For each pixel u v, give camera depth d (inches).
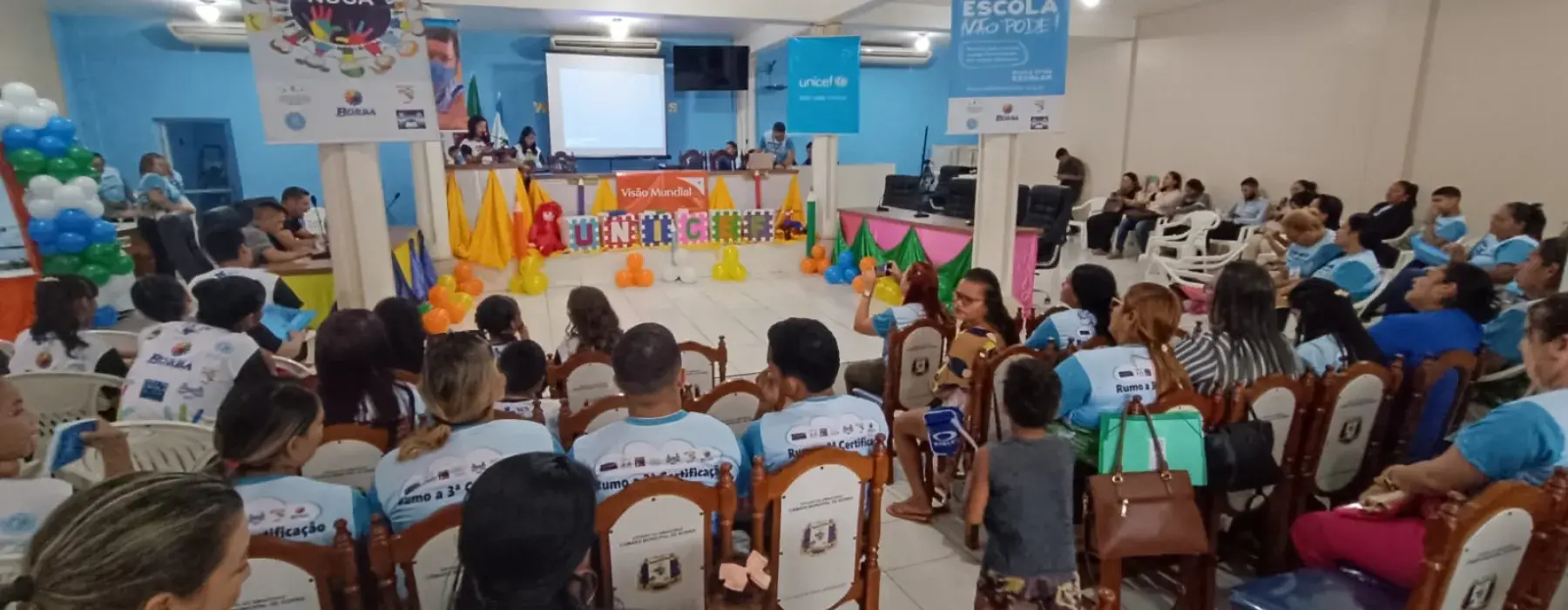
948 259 255.6
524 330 122.8
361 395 81.2
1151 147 405.1
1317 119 319.9
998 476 72.5
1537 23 248.2
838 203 419.5
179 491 31.3
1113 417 78.0
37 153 150.4
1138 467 77.1
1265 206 332.8
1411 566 68.5
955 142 541.0
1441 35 275.0
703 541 65.7
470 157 306.3
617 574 63.9
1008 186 203.9
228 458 56.3
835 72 295.7
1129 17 400.5
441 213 276.1
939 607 93.4
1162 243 302.0
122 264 161.3
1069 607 72.5
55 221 151.6
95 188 158.2
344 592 55.4
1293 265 198.8
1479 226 270.1
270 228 198.1
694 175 319.6
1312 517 78.9
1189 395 83.0
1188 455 78.1
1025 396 71.8
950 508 117.3
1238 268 94.5
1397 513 72.6
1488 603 59.7
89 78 350.0
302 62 127.7
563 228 298.2
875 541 74.2
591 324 119.5
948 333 125.6
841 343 217.0
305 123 130.4
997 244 208.7
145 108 360.8
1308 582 72.5
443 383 63.4
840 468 68.8
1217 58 362.9
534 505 36.9
